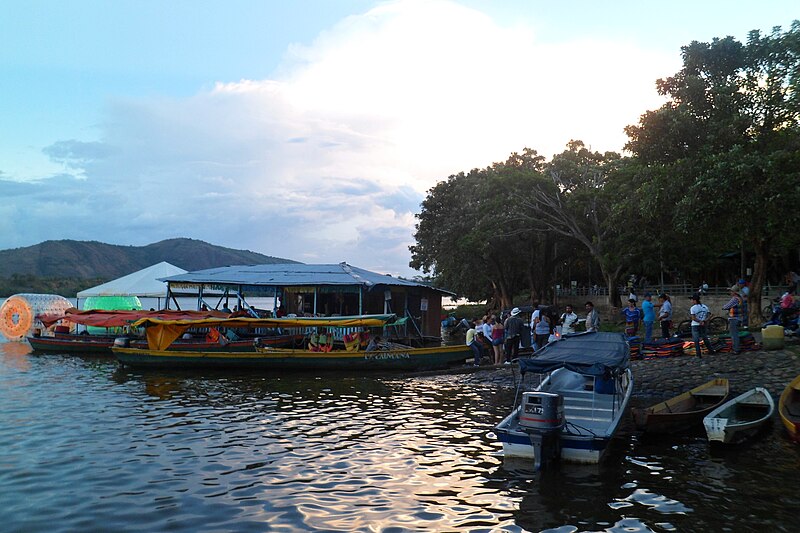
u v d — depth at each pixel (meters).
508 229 46.81
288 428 13.49
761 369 16.83
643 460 10.73
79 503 8.66
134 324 24.31
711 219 22.39
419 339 31.47
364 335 24.98
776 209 20.45
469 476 9.94
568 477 9.82
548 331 21.66
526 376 20.47
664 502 8.65
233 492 9.15
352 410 15.64
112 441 12.25
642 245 39.31
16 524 7.91
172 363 23.47
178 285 31.89
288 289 30.72
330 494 9.07
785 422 11.88
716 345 19.06
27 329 37.69
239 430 13.28
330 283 29.72
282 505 8.59
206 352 23.09
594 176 44.53
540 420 10.14
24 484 9.52
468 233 50.47
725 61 24.27
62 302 39.62
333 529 7.73
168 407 15.99
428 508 8.49
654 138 24.92
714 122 23.38
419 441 12.32
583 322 36.69
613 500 8.75
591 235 47.88
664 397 16.66
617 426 11.30
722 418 11.60
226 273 33.78
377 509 8.45
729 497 8.80
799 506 8.42
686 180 23.00
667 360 19.22
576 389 14.14
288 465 10.58
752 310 23.89
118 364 26.06
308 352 22.95
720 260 45.41
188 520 8.02
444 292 35.00
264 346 24.98
